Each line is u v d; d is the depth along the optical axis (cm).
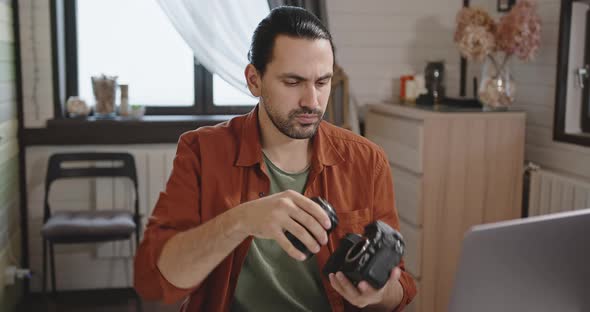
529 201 331
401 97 404
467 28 341
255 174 158
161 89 422
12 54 371
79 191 397
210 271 137
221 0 376
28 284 397
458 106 365
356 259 118
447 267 335
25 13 379
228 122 167
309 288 154
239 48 382
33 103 386
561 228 92
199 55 382
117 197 395
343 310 154
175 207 153
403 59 416
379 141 381
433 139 326
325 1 386
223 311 150
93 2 407
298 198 121
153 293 148
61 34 397
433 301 337
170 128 400
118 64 416
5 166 348
